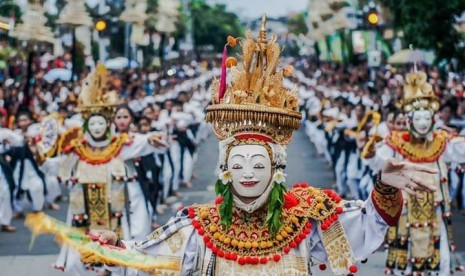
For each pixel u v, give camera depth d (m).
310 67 69.25
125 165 11.58
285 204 6.13
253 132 6.08
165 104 24.64
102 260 5.84
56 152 11.47
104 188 11.48
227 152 6.10
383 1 18.16
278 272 5.99
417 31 17.05
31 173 17.23
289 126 6.14
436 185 10.92
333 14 42.69
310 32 62.81
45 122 11.59
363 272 12.07
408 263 11.20
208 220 6.15
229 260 6.04
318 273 11.21
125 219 11.57
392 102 21.16
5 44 31.39
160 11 36.53
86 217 11.52
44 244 14.85
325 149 26.41
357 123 19.66
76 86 26.36
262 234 6.05
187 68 64.62
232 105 6.07
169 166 18.81
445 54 17.61
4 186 15.91
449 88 23.95
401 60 25.44
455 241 14.52
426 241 11.07
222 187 6.08
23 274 12.60
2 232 15.93
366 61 41.66
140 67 47.09
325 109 27.64
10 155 17.14
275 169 6.09
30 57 21.69
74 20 22.98
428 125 10.86
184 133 21.22
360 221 6.08
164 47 57.06
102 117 11.45
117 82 32.16
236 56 6.42
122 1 42.81
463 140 10.98
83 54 33.94
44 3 22.50
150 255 6.15
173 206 18.53
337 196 6.21
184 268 6.15
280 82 6.17
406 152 10.95
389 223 5.99
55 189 18.31
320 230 6.11
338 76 42.31
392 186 5.89
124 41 47.00
